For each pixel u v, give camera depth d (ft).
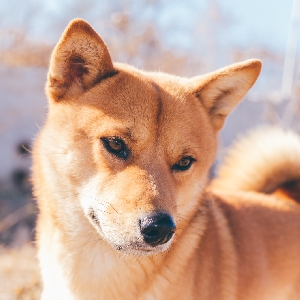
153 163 1.96
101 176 1.95
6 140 5.87
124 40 6.39
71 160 1.99
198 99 2.17
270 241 2.28
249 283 2.19
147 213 1.85
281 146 2.56
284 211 2.39
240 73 2.16
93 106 2.01
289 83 6.09
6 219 4.17
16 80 5.92
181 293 2.02
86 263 2.04
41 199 2.10
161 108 2.02
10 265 3.02
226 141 6.29
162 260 2.02
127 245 1.88
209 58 8.22
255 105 6.32
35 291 2.74
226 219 2.25
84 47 2.02
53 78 2.05
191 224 2.08
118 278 2.03
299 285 2.33
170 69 6.45
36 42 7.08
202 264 2.07
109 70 2.06
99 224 1.95
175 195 1.97
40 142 2.09
